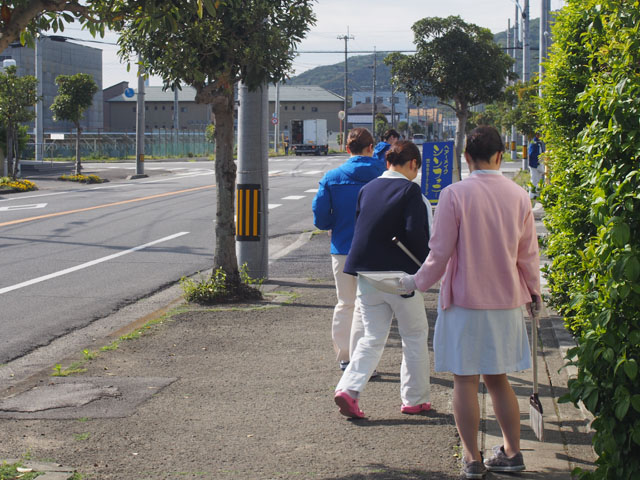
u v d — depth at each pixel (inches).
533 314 179.0
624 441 135.2
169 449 190.4
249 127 435.8
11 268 498.9
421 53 870.4
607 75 162.4
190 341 305.7
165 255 557.9
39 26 242.4
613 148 141.6
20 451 188.5
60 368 265.1
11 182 1134.4
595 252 140.5
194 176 1540.4
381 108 6373.0
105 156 2400.3
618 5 156.7
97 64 3607.3
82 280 462.3
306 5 375.9
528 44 1502.2
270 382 249.3
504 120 1393.9
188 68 341.4
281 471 176.2
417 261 210.2
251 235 443.2
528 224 176.1
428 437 198.8
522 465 174.4
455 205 170.7
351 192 251.4
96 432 203.0
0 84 1170.6
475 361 171.6
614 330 136.5
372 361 212.5
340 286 256.7
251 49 348.5
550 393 231.6
